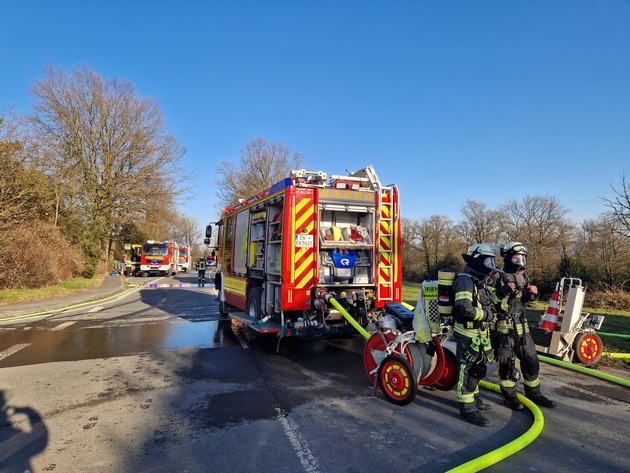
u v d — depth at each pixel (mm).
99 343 7891
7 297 13906
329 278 6816
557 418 4223
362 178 7172
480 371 4137
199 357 6805
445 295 4242
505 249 4504
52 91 28312
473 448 3566
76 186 24156
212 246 12078
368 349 5254
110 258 36656
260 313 7633
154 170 31062
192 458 3381
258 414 4324
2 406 4559
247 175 46969
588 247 20828
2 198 16312
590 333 6277
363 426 4016
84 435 3816
